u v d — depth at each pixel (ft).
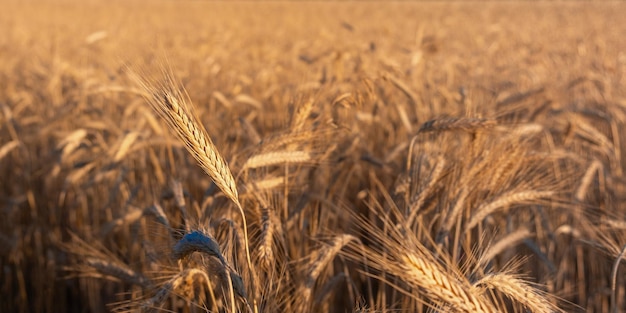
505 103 22.39
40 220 22.89
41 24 98.12
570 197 18.12
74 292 21.07
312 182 17.38
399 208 12.18
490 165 11.36
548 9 147.43
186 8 155.74
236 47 50.60
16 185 23.77
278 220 10.80
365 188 19.86
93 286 19.49
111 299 19.27
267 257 9.29
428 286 6.54
